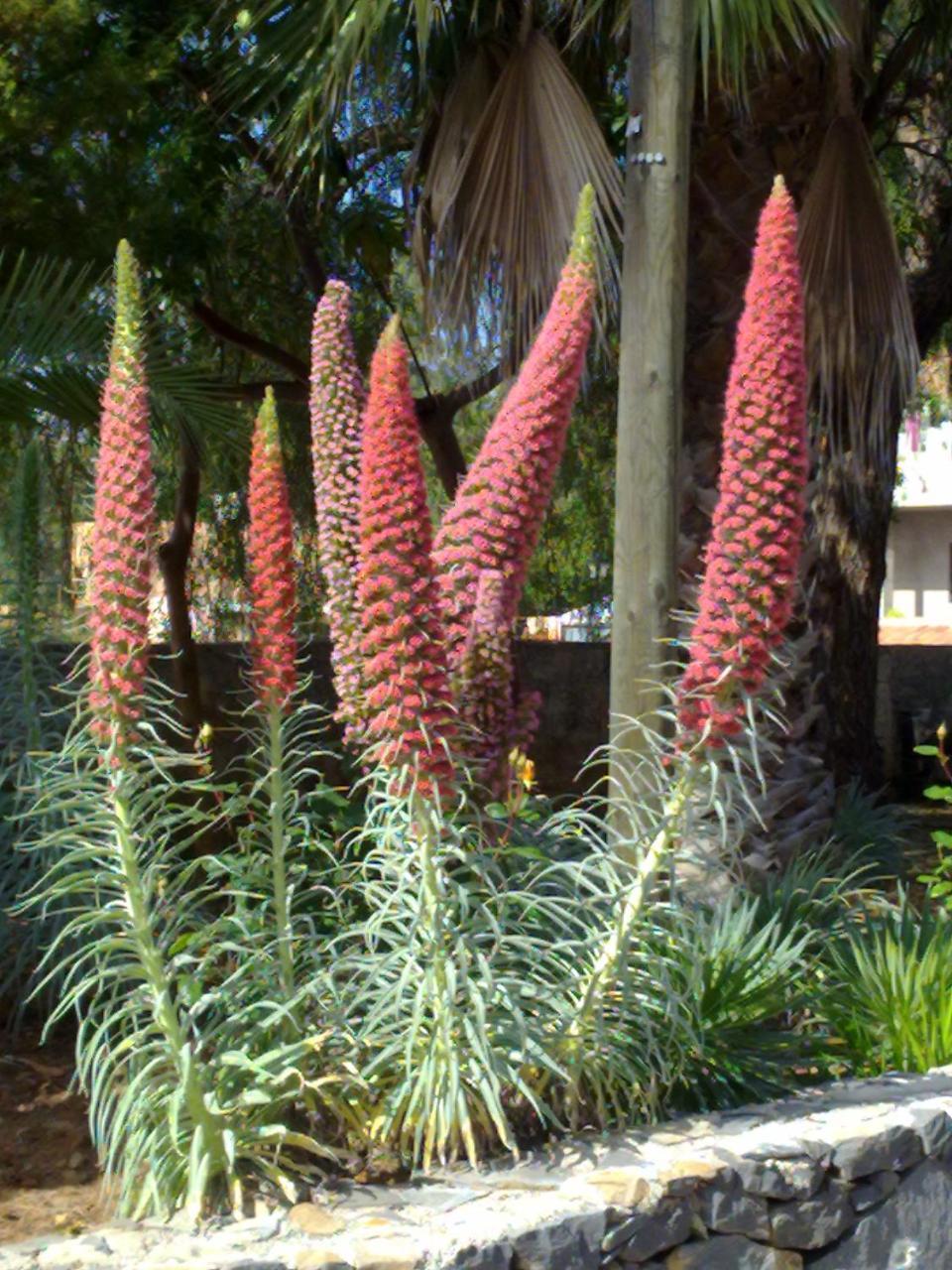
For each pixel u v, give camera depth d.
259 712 3.82
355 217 10.97
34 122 7.61
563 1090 3.89
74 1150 3.92
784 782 6.34
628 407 5.02
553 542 16.31
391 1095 3.64
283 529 3.70
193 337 11.40
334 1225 3.23
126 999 3.60
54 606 5.09
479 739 3.74
